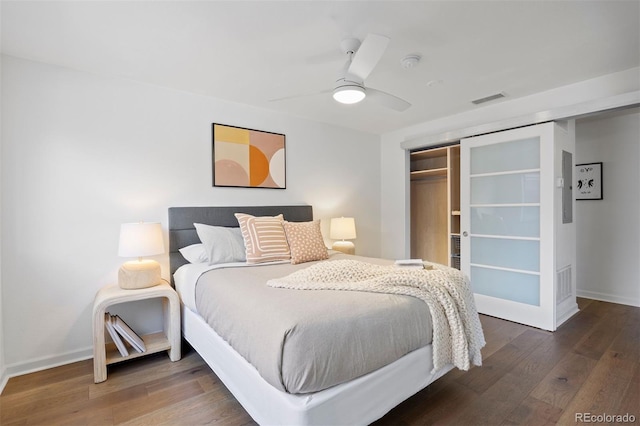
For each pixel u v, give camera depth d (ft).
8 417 5.74
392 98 7.21
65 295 7.92
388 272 6.58
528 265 10.09
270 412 4.52
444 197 15.39
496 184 10.82
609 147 12.18
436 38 6.86
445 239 15.33
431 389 6.50
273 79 8.87
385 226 15.24
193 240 9.61
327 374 4.32
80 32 6.49
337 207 13.67
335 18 6.11
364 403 4.70
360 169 14.52
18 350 7.34
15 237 7.34
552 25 6.41
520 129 10.14
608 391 6.29
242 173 10.82
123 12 5.85
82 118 8.16
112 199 8.55
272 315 4.74
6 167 7.24
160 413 5.84
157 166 9.25
